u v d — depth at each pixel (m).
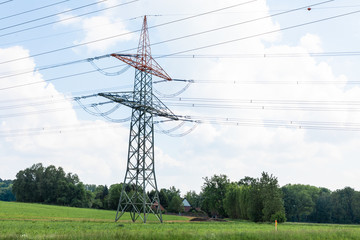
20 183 174.75
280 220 90.81
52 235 27.17
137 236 25.84
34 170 178.50
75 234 27.52
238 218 117.56
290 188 176.62
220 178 144.62
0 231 35.44
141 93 59.94
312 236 29.84
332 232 33.81
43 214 93.25
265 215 94.38
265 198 95.75
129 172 59.69
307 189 182.62
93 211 125.38
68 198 170.62
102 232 28.67
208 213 153.75
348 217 164.00
